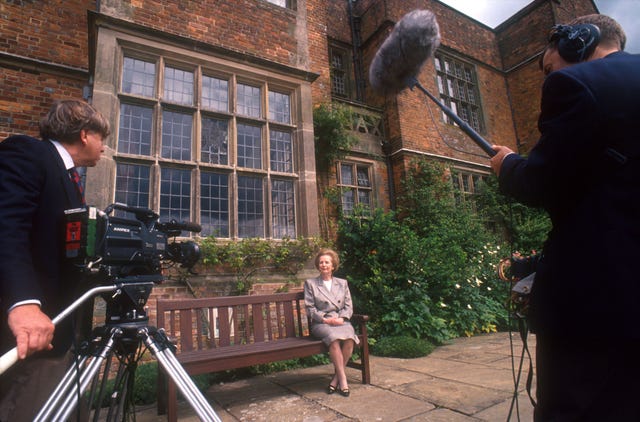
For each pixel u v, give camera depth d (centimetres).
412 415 241
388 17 836
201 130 475
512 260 134
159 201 429
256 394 301
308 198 525
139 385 295
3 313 117
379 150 756
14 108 444
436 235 645
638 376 71
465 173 857
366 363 325
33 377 125
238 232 477
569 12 1017
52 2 490
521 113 1023
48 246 130
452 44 950
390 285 530
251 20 552
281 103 559
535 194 88
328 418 242
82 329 150
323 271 356
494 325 605
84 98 485
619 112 78
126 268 142
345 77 898
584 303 77
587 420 74
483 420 228
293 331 357
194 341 401
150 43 454
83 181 414
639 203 76
